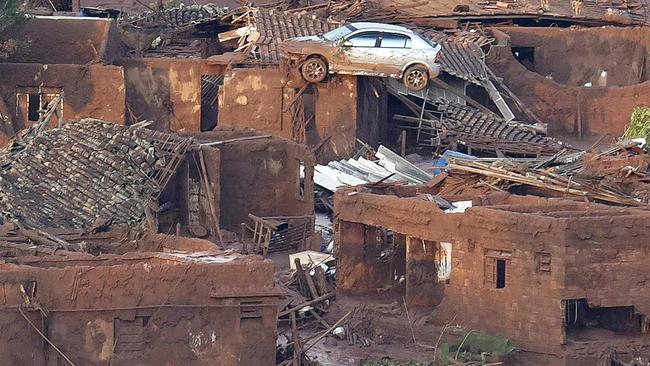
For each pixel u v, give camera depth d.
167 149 169.50
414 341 144.50
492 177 165.00
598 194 162.12
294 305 147.62
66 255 127.56
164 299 121.44
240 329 122.75
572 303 141.12
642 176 169.25
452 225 143.62
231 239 170.50
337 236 152.38
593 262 138.62
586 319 141.88
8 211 153.12
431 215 145.25
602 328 141.88
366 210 150.50
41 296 119.75
